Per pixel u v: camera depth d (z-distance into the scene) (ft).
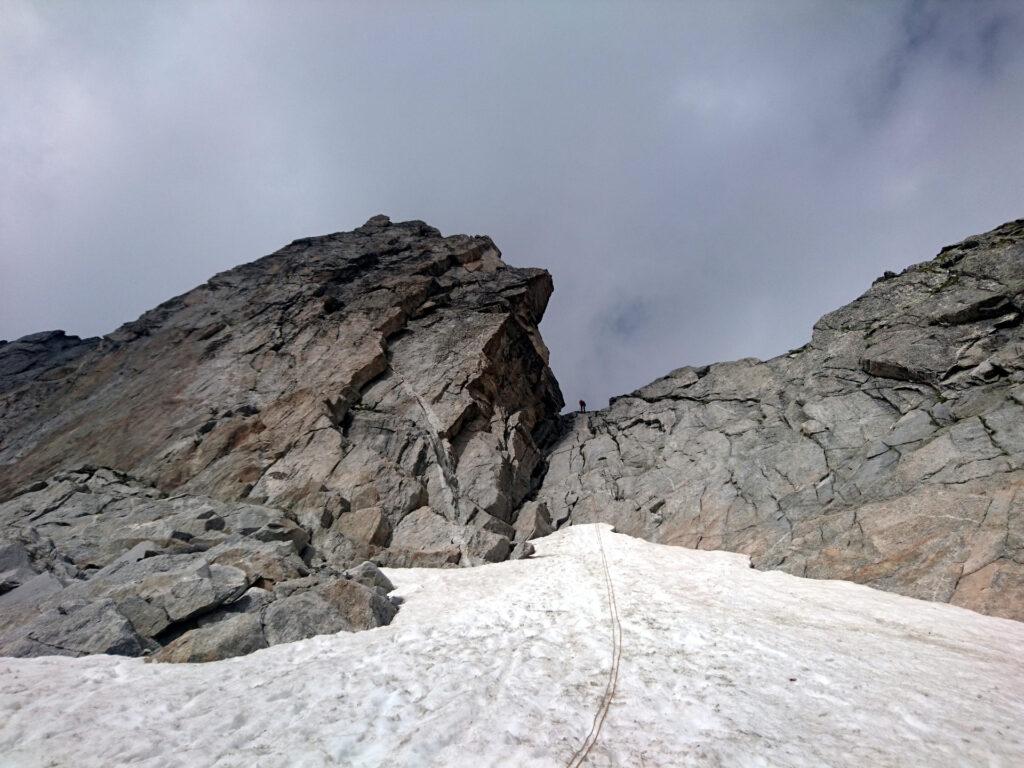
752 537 73.31
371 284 141.59
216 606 42.01
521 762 20.31
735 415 103.91
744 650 33.50
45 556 53.16
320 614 41.96
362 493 82.94
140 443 97.76
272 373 112.68
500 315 129.90
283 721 24.47
